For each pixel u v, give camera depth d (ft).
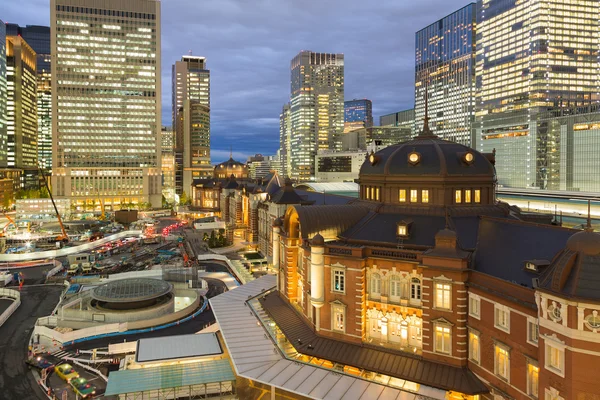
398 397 130.21
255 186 474.49
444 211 173.88
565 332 101.71
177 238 504.43
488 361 131.13
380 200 191.62
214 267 370.73
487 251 150.30
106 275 317.22
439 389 133.69
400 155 188.34
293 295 204.03
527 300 117.39
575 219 332.19
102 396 163.43
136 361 163.84
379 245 170.40
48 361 194.18
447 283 140.46
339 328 164.45
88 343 215.72
